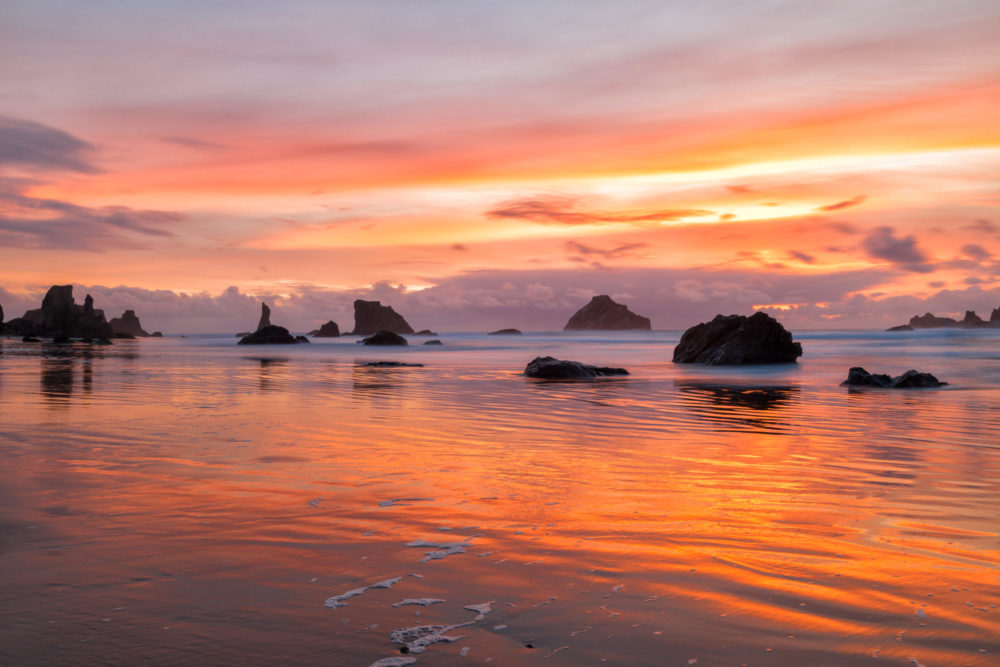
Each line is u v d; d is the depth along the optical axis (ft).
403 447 39.55
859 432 47.03
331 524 23.26
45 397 67.26
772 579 18.16
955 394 76.69
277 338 333.42
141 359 167.53
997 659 13.69
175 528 22.63
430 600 16.67
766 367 133.18
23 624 15.12
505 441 42.19
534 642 14.46
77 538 21.40
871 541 21.63
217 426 47.83
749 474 32.24
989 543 21.47
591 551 20.51
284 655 13.80
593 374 107.34
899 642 14.46
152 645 14.19
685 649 14.15
